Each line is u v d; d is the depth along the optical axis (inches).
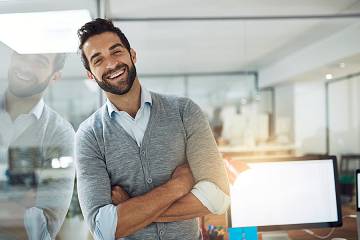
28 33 85.0
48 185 74.5
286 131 236.8
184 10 134.5
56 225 74.0
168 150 46.9
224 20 147.4
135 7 128.3
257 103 256.4
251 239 55.6
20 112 75.5
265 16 146.3
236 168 59.9
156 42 187.8
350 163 200.1
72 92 181.2
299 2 128.3
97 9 112.3
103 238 43.3
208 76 281.4
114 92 45.5
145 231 45.6
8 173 73.5
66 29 92.1
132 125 47.7
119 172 46.4
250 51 217.5
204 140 48.2
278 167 60.2
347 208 83.7
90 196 45.1
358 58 173.6
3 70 77.4
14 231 71.9
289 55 225.0
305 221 59.7
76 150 48.4
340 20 153.2
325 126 231.5
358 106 209.8
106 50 44.3
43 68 79.6
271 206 59.6
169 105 49.3
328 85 229.3
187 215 45.5
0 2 95.3
